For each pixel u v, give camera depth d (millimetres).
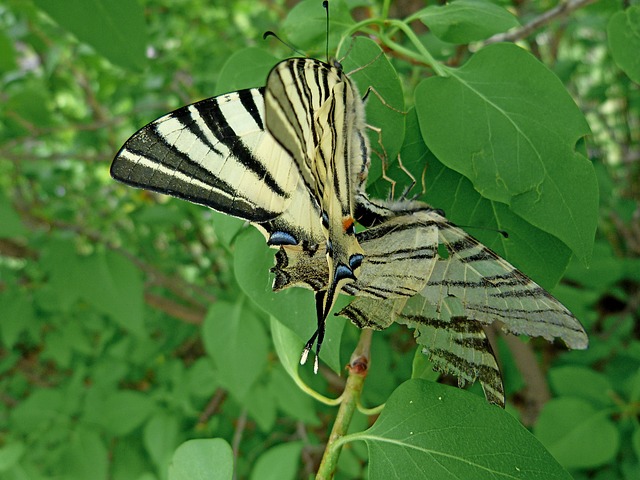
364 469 244
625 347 288
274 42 287
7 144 268
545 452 96
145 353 292
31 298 299
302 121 90
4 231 214
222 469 106
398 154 115
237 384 188
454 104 113
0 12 263
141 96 281
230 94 99
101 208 309
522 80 114
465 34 123
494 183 109
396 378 270
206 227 364
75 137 305
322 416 285
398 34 182
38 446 255
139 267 283
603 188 270
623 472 224
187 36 332
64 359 294
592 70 363
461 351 103
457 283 104
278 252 104
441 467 97
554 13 178
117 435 256
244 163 99
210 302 301
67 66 302
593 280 273
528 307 97
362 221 109
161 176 95
